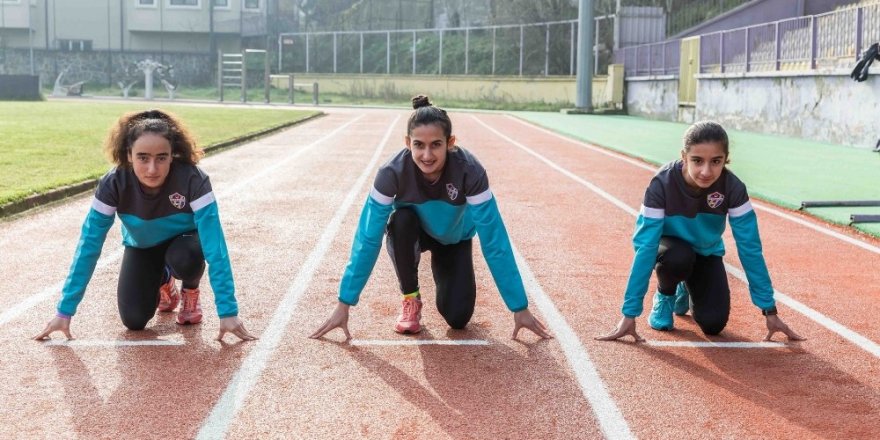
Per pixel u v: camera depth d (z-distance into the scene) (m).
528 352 4.37
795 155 15.53
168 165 4.22
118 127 4.29
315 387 3.84
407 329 4.64
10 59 55.03
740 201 4.44
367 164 13.71
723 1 35.78
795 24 20.31
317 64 55.66
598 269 6.42
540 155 15.96
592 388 3.87
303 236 7.54
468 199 4.35
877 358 4.37
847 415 3.61
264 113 30.48
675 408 3.66
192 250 4.53
